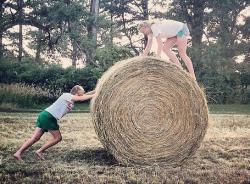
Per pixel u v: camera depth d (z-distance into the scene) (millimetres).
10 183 5363
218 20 28766
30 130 9586
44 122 6637
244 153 7352
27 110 15125
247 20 28812
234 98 21453
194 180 5605
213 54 24234
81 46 26625
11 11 26516
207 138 8789
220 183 5520
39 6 26062
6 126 10031
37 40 29094
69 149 7410
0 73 20891
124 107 6551
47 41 28031
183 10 29156
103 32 29438
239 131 10070
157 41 7066
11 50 30734
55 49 27625
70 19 25453
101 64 22125
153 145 6559
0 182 5387
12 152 7070
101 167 6258
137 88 6594
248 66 24531
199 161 6734
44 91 18797
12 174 5754
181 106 6637
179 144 6613
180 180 5586
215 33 29000
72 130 9820
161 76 6641
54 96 18703
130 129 6531
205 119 6680
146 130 6559
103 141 6551
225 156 7078
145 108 6578
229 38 28188
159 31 7059
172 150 6594
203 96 6699
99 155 7043
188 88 6664
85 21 26391
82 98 6707
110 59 21875
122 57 22172
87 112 14828
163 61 6668
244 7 29078
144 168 6328
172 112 6621
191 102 6652
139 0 31000
